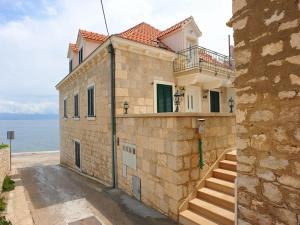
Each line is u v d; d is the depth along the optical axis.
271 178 2.75
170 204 5.45
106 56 9.09
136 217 5.55
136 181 6.96
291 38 2.55
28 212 6.07
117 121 8.25
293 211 2.53
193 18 11.09
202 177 5.80
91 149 10.98
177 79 10.55
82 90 12.29
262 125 2.85
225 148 6.60
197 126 5.69
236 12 3.17
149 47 9.08
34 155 24.92
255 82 2.92
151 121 6.22
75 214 5.88
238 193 3.16
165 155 5.66
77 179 10.38
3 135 98.50
